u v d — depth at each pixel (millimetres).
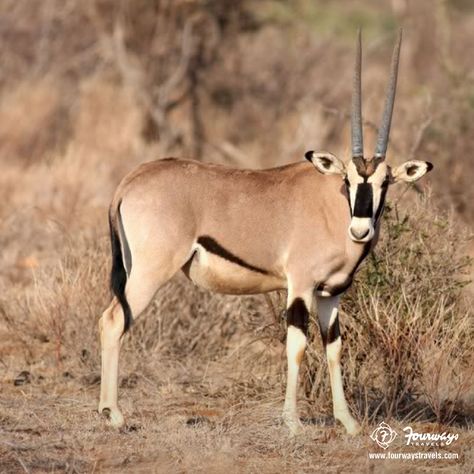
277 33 67000
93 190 46156
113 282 24078
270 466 21844
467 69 52000
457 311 27344
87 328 29875
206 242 24203
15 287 34781
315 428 24172
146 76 60000
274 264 24328
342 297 26594
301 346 23844
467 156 41562
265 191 24328
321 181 24172
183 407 26312
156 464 21844
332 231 23938
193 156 56906
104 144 54969
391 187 30797
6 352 30516
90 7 62156
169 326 30766
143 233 23750
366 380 26062
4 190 46031
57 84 62156
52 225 38688
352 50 70062
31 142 55125
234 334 31219
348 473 21594
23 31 65062
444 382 25625
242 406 26109
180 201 23938
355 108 24047
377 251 26938
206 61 61938
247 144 58906
